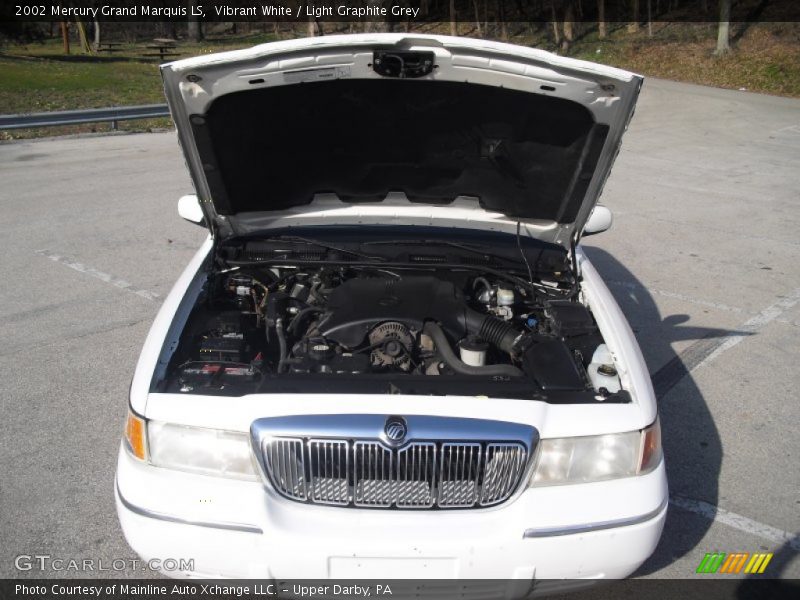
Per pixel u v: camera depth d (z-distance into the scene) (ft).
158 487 7.91
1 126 40.11
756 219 30.01
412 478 7.88
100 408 13.84
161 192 30.83
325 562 7.72
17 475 11.71
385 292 10.92
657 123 56.85
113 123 46.06
